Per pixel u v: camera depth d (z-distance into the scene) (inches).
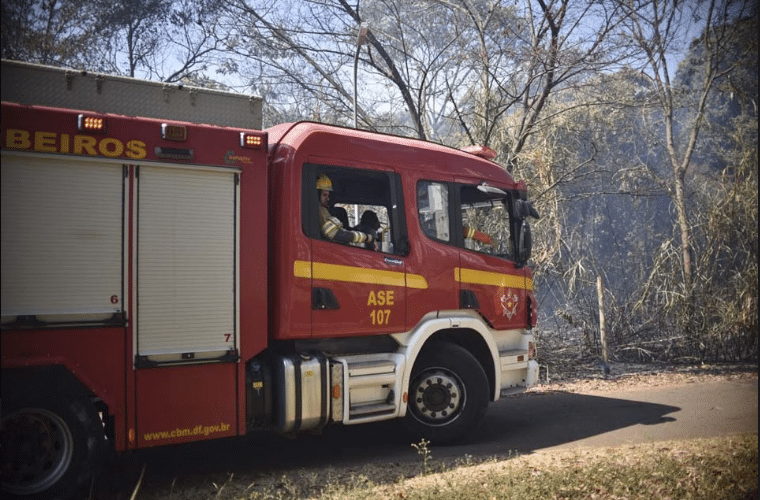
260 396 233.8
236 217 226.1
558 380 456.8
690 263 558.9
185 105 227.0
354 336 258.4
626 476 211.6
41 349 194.1
